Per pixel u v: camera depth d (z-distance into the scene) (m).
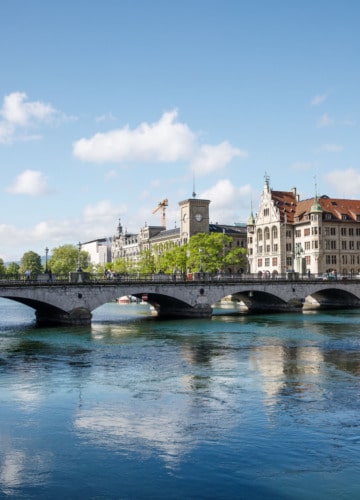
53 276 73.12
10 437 24.75
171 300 87.31
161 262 136.12
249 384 34.75
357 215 143.25
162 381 35.75
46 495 19.25
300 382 35.28
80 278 72.38
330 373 38.22
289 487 19.83
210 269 126.81
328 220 137.75
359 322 75.75
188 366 41.06
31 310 122.38
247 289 91.25
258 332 63.34
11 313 109.19
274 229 145.25
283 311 97.62
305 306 114.56
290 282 97.25
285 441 24.03
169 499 19.02
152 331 64.75
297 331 64.25
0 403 30.33
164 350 49.19
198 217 170.25
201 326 71.06
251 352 47.78
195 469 21.28
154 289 79.75
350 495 19.25
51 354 46.91
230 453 22.78
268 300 101.88
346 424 26.27
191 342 54.59
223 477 20.62
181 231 174.25
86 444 23.84
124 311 106.38
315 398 31.05
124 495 19.30
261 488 19.77
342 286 103.81
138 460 22.12
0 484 20.06
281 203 148.50
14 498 19.03
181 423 26.56
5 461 22.08
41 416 27.84
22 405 29.92
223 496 19.22
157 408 29.17
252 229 155.62
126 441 24.20
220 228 181.50
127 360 43.75
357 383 34.97
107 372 38.78
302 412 28.22
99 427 26.05
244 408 29.03
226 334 61.47
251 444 23.70
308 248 138.38
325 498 19.06
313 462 21.88
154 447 23.47
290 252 143.25
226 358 44.66
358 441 24.00
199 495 19.28
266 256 148.12
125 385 34.59
